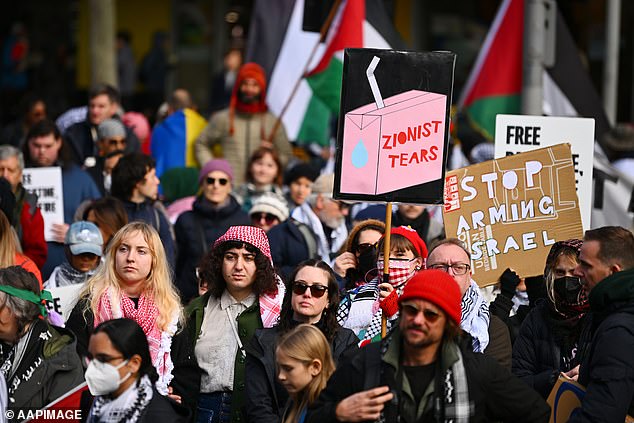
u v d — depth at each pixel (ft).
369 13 90.79
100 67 121.80
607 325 40.96
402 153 47.01
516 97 87.45
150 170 69.21
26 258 58.80
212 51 168.04
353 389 39.11
